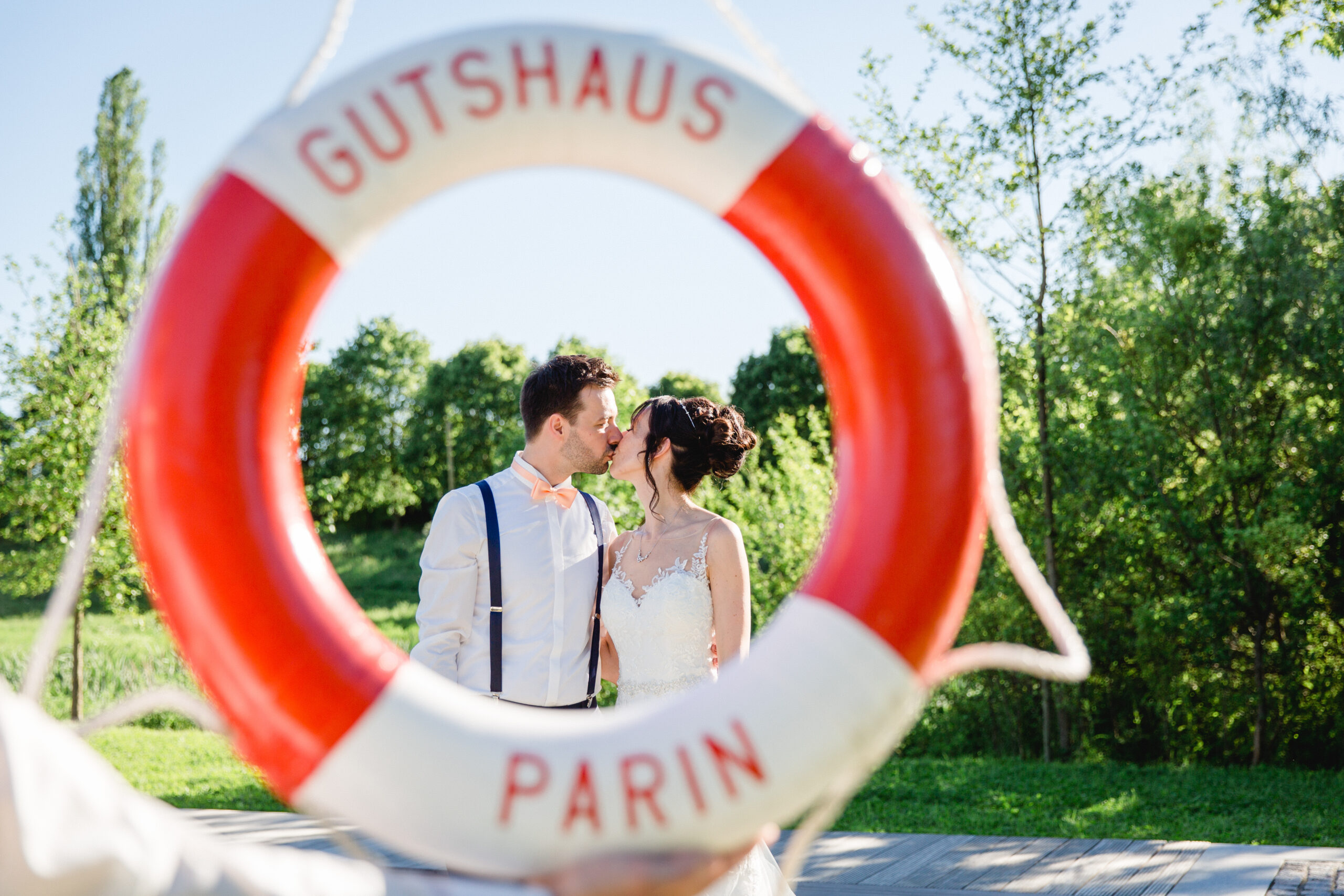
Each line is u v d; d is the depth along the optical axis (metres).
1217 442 9.29
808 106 1.56
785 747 1.40
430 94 1.47
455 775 1.35
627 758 1.38
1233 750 9.45
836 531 1.54
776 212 1.52
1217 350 8.98
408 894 1.21
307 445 40.25
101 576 11.07
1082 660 1.51
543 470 2.69
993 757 9.77
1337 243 8.95
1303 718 9.23
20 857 0.95
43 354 10.85
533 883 1.38
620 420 9.95
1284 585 8.96
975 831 6.64
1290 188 8.98
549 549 2.61
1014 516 9.77
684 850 1.37
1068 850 5.64
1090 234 8.99
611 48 1.51
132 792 1.09
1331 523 8.91
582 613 2.64
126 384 1.40
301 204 1.43
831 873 5.15
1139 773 8.80
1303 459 9.08
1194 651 9.31
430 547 2.57
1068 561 9.78
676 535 2.70
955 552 1.46
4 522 14.00
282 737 1.37
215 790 7.80
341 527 41.31
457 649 2.56
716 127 1.50
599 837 1.35
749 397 32.88
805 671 1.43
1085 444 9.31
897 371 1.47
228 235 1.42
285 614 1.36
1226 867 5.21
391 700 1.38
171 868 1.04
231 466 1.37
